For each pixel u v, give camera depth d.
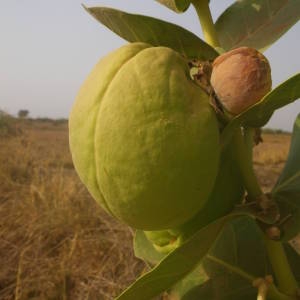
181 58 0.19
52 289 0.90
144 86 0.18
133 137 0.18
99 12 0.22
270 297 0.22
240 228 0.27
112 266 0.96
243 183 0.21
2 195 1.29
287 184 0.23
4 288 0.90
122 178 0.18
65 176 1.56
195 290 0.26
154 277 0.19
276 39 0.26
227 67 0.18
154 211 0.19
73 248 0.95
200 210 0.21
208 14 0.24
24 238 1.03
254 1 0.27
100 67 0.20
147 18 0.20
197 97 0.18
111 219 1.16
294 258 0.26
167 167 0.18
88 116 0.19
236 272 0.26
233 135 0.21
